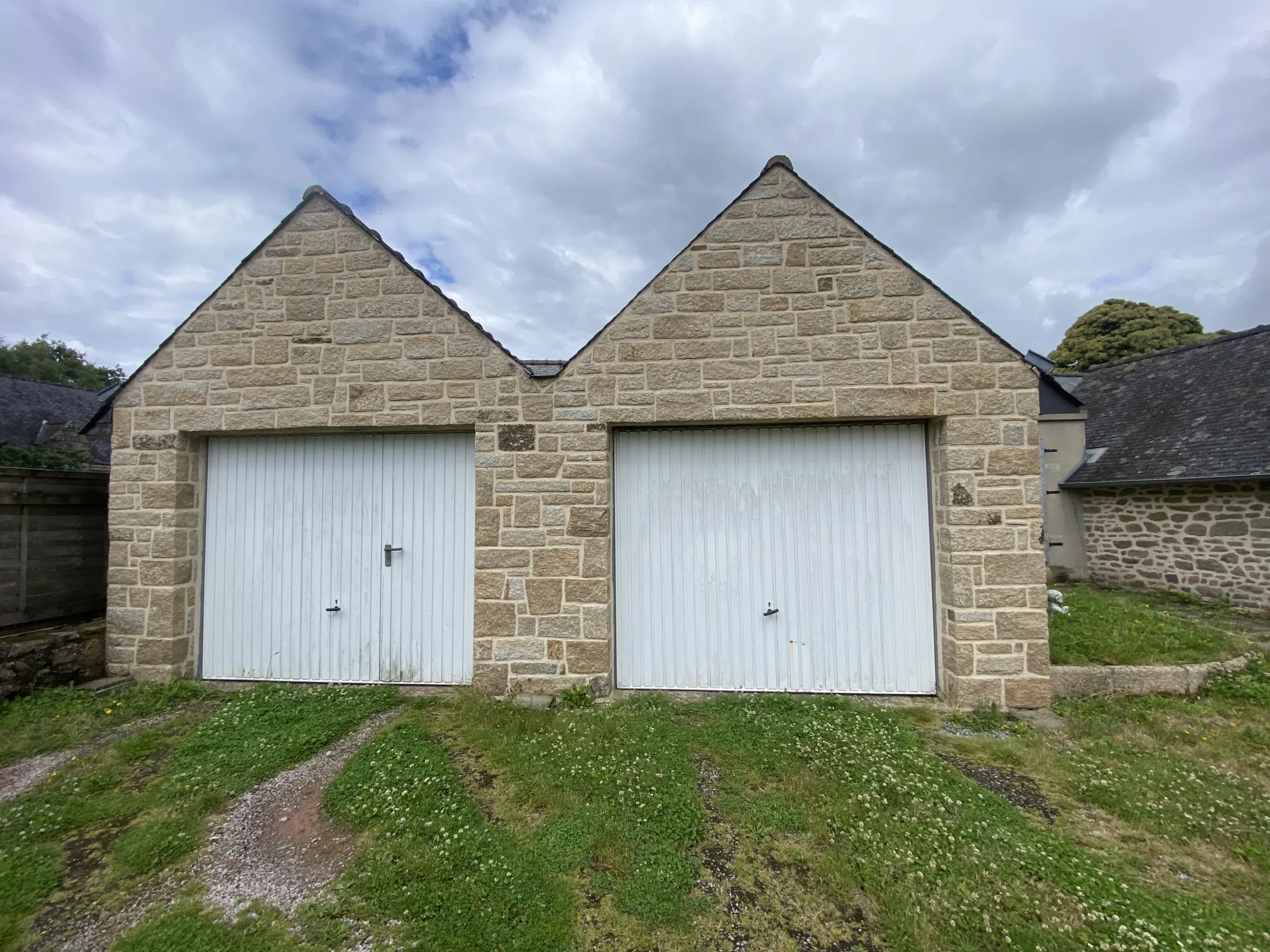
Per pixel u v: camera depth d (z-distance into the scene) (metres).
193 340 5.69
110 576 5.61
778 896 2.77
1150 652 5.88
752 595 5.46
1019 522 4.97
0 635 5.23
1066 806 3.54
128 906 2.70
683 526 5.53
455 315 5.48
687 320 5.30
